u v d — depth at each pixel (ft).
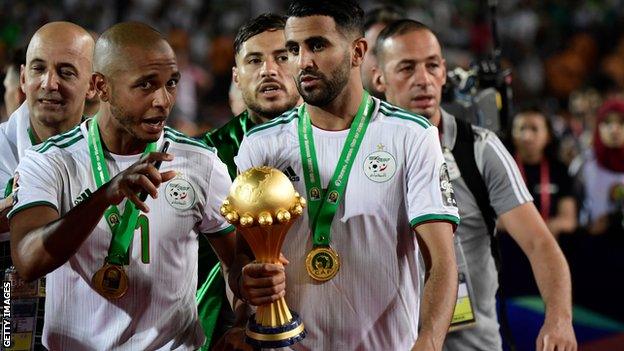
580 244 22.74
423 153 10.85
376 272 10.91
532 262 13.78
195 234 11.43
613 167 27.09
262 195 10.17
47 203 10.77
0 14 52.60
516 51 59.26
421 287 13.33
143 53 10.59
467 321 13.98
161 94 10.69
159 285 11.09
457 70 16.76
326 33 10.64
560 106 57.26
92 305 11.03
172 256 11.14
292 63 10.93
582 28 61.72
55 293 11.09
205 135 15.19
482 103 16.28
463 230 13.98
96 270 10.97
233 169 14.71
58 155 11.09
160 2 55.06
